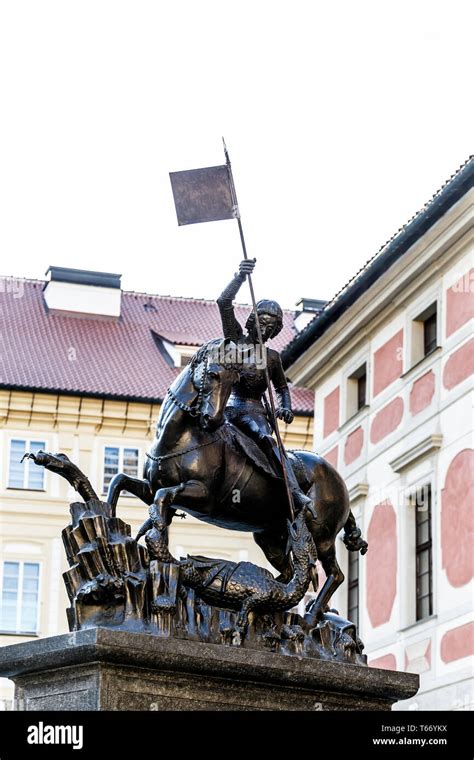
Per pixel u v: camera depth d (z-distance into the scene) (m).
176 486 9.80
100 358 43.88
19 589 41.06
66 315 45.53
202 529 42.16
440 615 27.50
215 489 9.99
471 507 26.83
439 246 28.58
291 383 37.28
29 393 41.84
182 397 9.91
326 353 34.72
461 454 27.47
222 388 9.74
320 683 9.66
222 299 10.41
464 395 27.67
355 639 10.30
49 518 41.66
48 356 43.38
